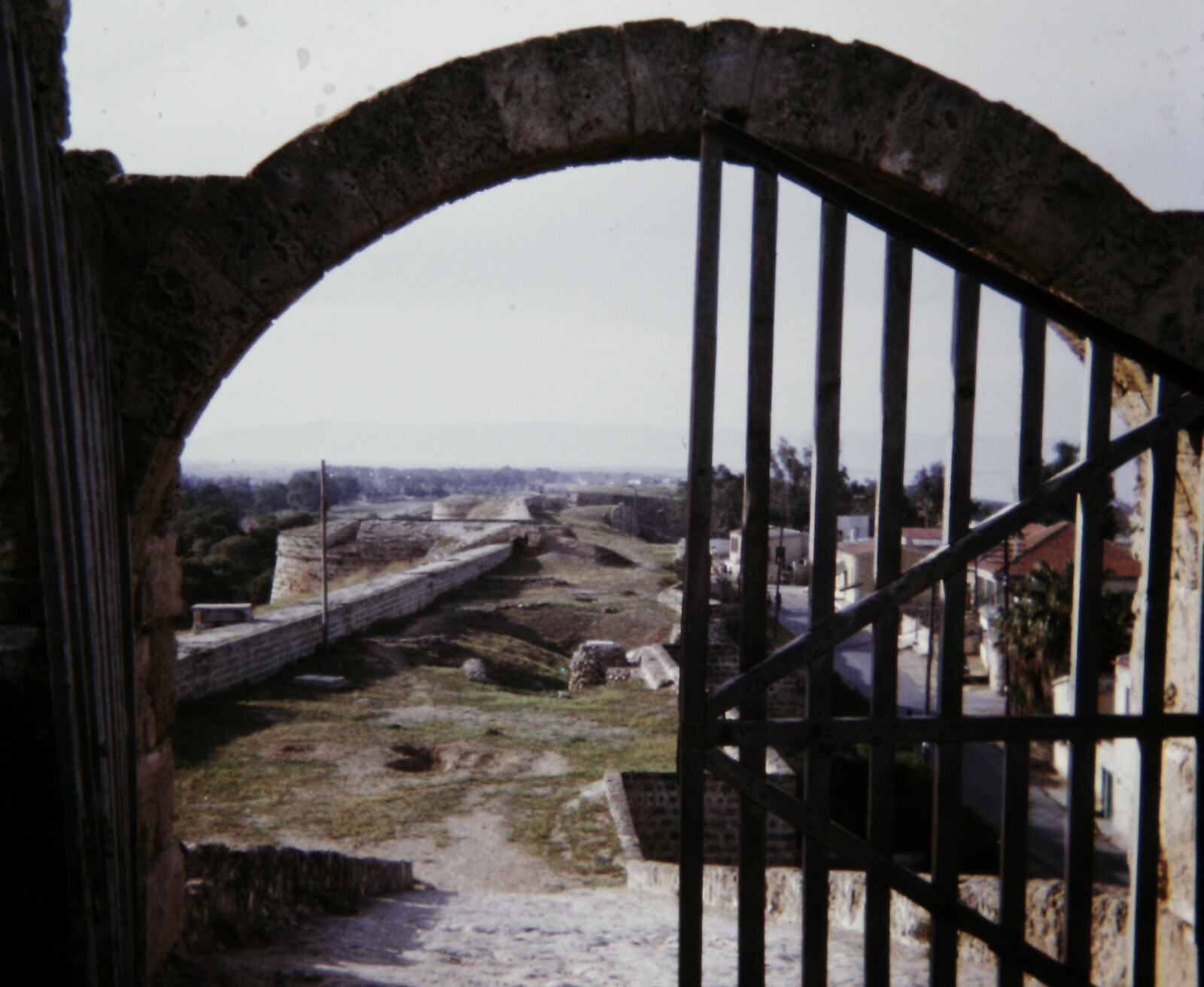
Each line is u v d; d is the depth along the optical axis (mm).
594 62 3570
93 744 2912
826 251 3150
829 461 3174
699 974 3117
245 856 5602
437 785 14984
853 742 3162
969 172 3631
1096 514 3275
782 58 3594
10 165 2467
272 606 24812
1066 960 3273
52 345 2676
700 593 3119
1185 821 3748
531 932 6621
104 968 2979
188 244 3553
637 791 14953
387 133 3566
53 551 2602
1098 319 3236
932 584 3195
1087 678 3273
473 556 39469
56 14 3291
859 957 5668
